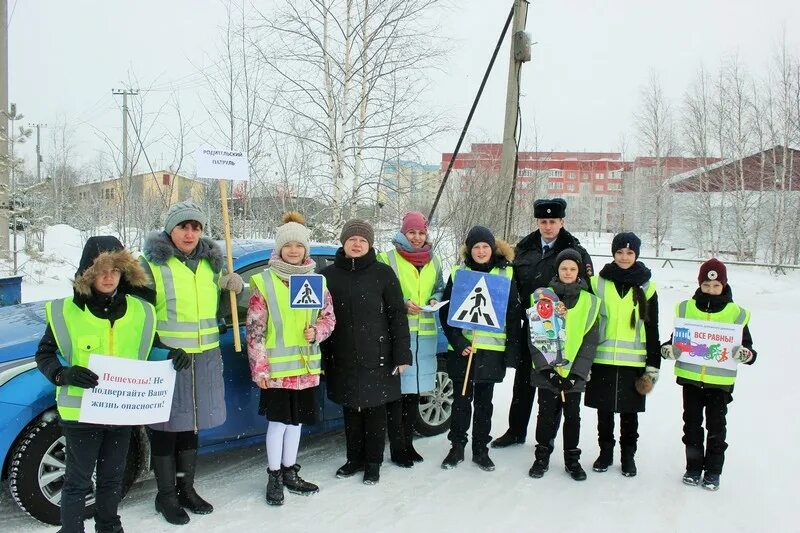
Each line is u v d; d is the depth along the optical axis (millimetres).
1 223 12914
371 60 9711
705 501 3887
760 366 8133
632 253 4195
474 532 3387
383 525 3428
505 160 7438
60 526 3207
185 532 3248
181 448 3416
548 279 4531
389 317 4020
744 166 30984
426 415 5004
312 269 3770
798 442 5090
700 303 4156
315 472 4211
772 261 28672
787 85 29656
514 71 7297
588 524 3527
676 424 5586
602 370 4246
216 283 3508
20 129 11758
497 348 4270
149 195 11703
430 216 7645
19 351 3252
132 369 2916
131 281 2939
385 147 9805
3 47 12852
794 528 3539
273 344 3619
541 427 4230
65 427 2855
